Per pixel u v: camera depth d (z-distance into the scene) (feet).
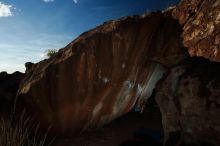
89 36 13.50
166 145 10.93
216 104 9.70
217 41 10.69
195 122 10.12
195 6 12.63
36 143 12.66
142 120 15.42
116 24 13.33
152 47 13.42
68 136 14.06
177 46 12.84
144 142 12.35
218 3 11.32
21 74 22.00
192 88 10.34
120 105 14.15
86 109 13.60
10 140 12.48
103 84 13.48
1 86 18.12
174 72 11.25
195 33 11.75
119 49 13.30
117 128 14.74
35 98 13.50
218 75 10.07
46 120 13.60
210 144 9.73
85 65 13.32
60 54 14.08
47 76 13.43
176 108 10.80
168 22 13.34
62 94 13.38
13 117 14.01
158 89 11.62
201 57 11.14
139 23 13.24
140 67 13.56
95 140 13.58
